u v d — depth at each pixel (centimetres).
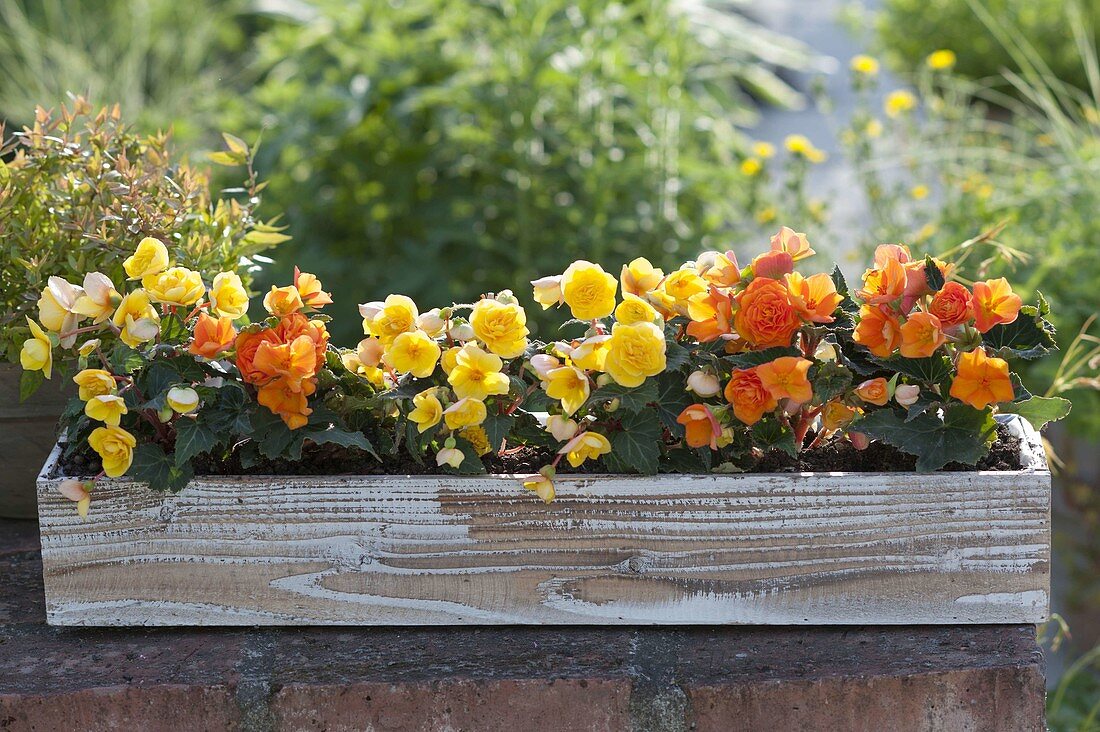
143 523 238
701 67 510
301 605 239
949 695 233
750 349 239
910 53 788
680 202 472
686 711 234
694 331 237
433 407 234
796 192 414
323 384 239
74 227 247
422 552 238
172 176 262
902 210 470
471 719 234
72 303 235
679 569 238
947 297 234
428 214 470
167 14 728
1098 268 338
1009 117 727
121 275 251
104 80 606
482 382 234
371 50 481
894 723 233
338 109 471
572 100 455
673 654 237
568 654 237
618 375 233
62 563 238
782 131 800
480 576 238
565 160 451
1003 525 236
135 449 236
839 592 237
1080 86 721
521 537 238
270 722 234
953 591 237
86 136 257
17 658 237
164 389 236
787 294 235
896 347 237
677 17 456
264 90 491
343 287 474
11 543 257
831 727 233
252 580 238
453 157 477
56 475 239
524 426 241
